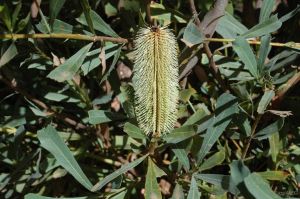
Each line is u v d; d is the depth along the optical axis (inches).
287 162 28.9
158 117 22.6
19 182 31.3
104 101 30.6
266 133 26.9
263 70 26.1
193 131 24.7
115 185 25.0
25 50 28.8
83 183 25.0
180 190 25.5
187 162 25.7
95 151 32.8
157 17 28.6
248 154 30.3
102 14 32.6
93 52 26.5
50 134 24.7
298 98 29.7
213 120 25.3
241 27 28.8
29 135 32.0
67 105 32.0
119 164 31.9
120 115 26.8
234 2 32.2
